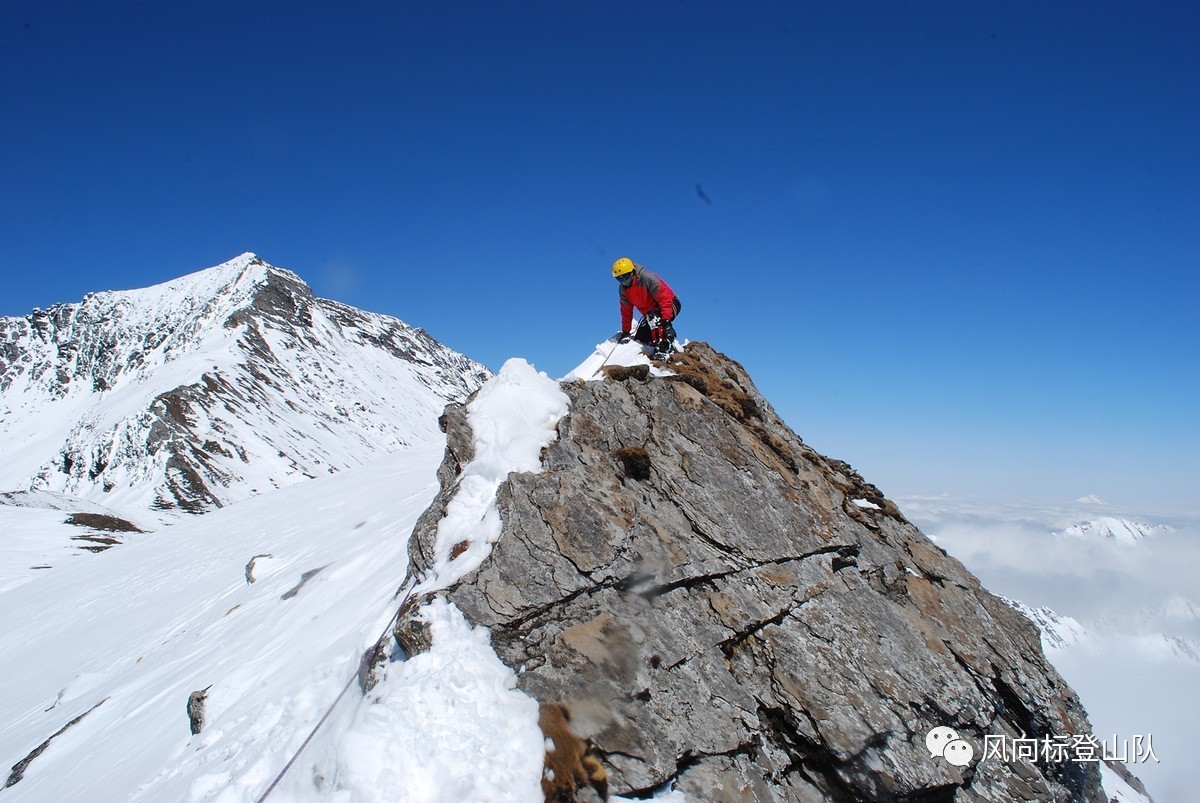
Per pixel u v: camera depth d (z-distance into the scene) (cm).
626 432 1179
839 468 1495
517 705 772
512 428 1098
